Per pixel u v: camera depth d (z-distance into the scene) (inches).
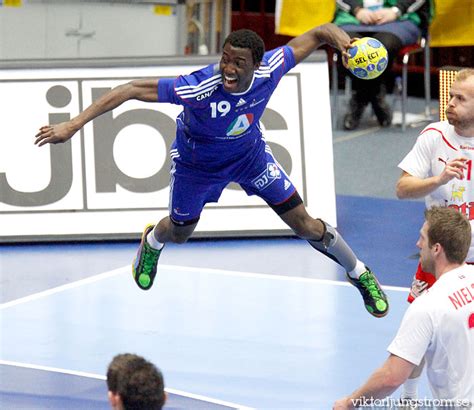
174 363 511.5
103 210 724.0
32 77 732.7
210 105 393.1
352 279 463.8
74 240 720.3
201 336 548.1
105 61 734.5
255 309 589.6
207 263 677.3
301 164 735.1
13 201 723.4
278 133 737.6
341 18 948.6
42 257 692.1
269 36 1160.8
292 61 403.2
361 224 757.3
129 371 269.4
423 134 438.3
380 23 929.5
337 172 879.1
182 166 426.9
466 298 335.6
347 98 1012.5
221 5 900.0
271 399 468.4
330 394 474.9
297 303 599.5
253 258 688.4
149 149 732.0
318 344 536.1
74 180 725.9
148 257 482.0
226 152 416.5
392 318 573.9
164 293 617.3
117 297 611.2
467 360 336.2
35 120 729.0
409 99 1122.7
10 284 636.7
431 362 340.5
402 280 643.5
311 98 744.3
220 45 909.2
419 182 421.4
